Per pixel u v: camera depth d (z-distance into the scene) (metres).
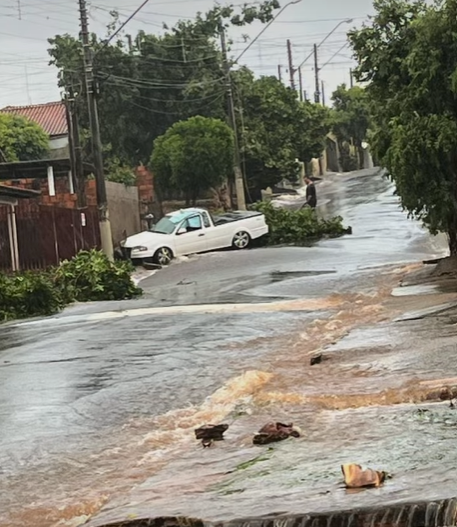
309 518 4.84
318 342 13.30
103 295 23.27
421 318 13.53
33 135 53.78
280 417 8.04
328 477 5.74
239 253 30.38
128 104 50.91
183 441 7.98
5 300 20.50
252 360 12.22
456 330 11.80
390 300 16.78
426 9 19.98
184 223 31.89
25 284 20.83
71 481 7.26
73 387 11.14
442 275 19.25
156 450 7.81
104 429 8.91
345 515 4.82
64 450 8.23
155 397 10.19
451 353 10.04
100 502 6.46
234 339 14.30
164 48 51.53
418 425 6.96
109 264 23.80
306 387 9.49
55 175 42.34
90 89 28.73
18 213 29.41
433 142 18.58
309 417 7.88
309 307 17.66
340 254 27.97
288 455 6.57
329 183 66.62
